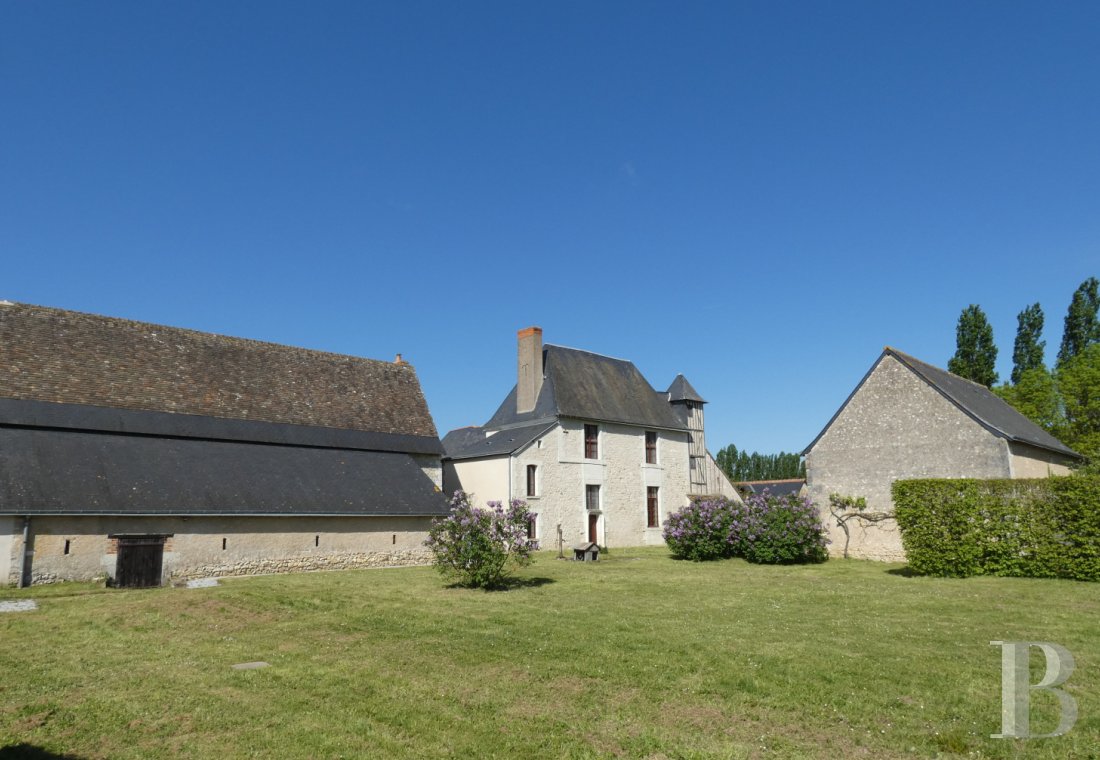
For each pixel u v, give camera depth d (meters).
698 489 36.06
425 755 5.35
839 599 12.41
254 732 5.84
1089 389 32.94
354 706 6.48
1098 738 5.42
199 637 9.80
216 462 19.95
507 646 8.72
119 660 8.42
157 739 5.71
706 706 6.32
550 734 5.72
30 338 20.16
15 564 15.15
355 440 24.75
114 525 16.56
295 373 25.69
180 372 22.56
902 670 7.29
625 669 7.50
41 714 6.32
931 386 20.59
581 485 30.42
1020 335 40.06
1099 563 14.43
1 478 15.70
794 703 6.30
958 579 15.31
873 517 21.17
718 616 10.69
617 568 18.83
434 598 13.07
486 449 29.64
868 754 5.22
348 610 11.76
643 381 35.88
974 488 15.97
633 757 5.24
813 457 22.59
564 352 33.03
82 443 18.25
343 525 20.59
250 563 18.56
